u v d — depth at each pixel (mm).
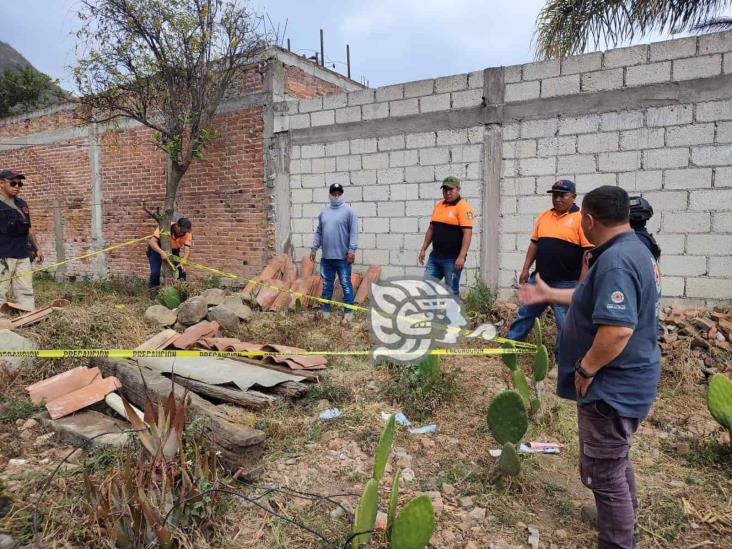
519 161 6883
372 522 2275
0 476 2900
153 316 6059
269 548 2422
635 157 6211
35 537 2137
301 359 4504
